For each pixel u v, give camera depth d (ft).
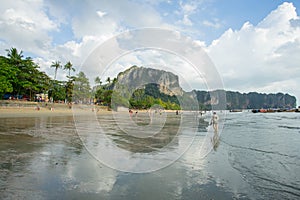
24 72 128.98
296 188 12.31
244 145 27.35
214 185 12.40
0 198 10.00
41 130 37.45
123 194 10.76
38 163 15.96
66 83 152.76
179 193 11.09
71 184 11.90
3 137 28.68
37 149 21.01
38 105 108.06
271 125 67.26
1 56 124.57
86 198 10.21
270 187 12.35
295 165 17.39
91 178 12.91
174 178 13.34
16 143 24.21
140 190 11.33
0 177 12.80
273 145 27.81
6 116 75.56
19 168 14.66
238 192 11.53
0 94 106.83
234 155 20.79
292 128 56.18
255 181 13.32
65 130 37.88
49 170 14.29
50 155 18.56
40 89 137.18
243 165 17.06
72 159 17.26
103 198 10.25
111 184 12.05
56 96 152.05
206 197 10.75
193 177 13.67
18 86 122.72
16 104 102.47
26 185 11.63
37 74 134.10
